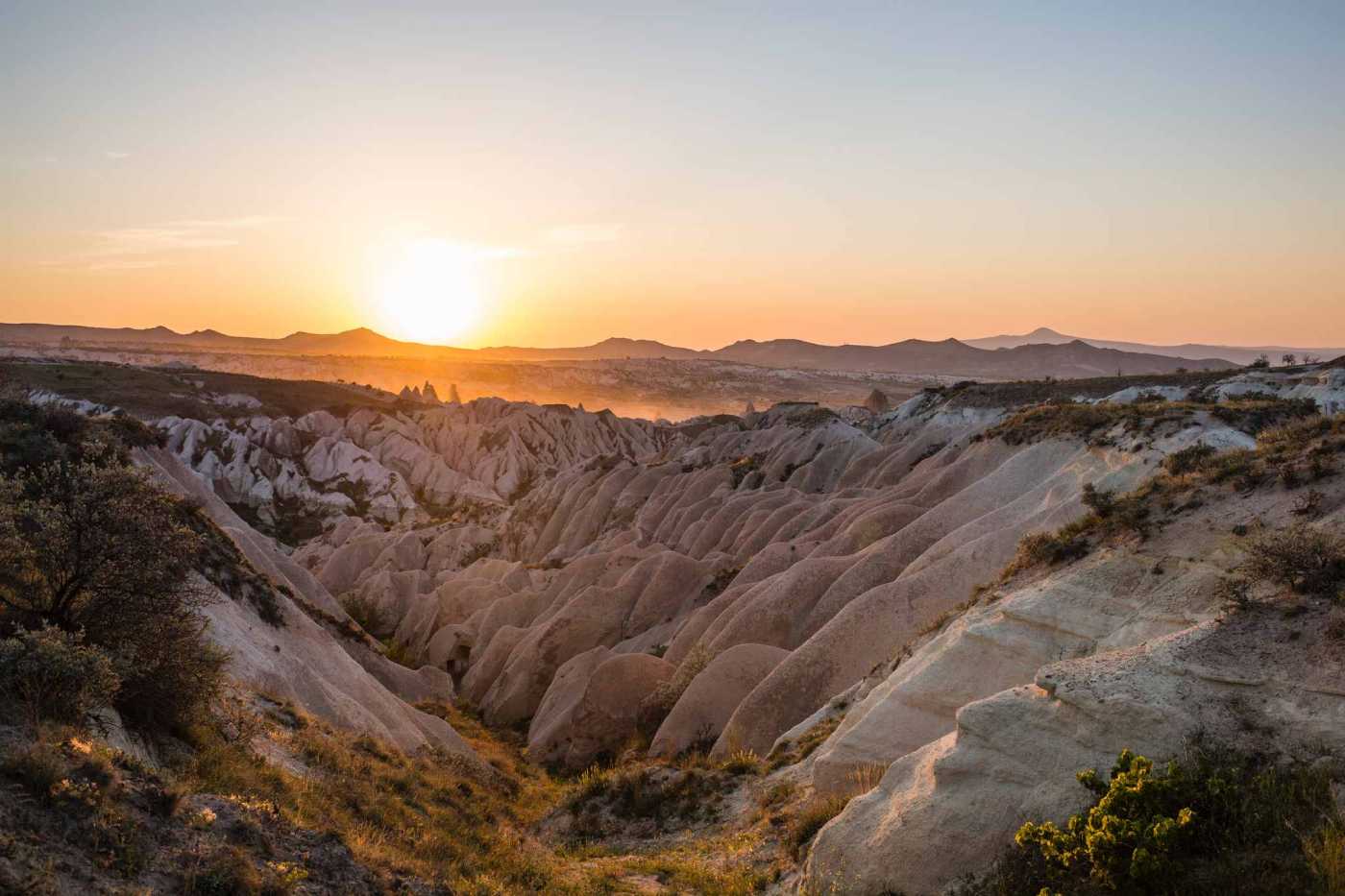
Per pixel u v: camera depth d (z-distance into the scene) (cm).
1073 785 1020
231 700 1639
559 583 5662
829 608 3578
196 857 846
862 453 7175
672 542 6544
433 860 1243
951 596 2958
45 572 1198
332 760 1634
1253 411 3425
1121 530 1672
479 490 11169
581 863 1700
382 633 6241
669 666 3806
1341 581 1098
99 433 2767
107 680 1037
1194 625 1198
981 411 7700
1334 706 940
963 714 1161
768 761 2239
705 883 1473
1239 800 877
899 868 1090
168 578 1284
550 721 3941
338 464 10525
